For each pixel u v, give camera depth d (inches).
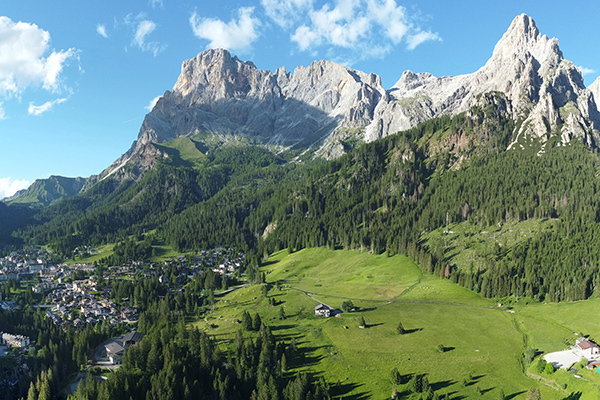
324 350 7096.5
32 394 6584.6
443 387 5826.8
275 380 6171.3
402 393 5743.1
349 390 5935.0
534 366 6097.4
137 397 6122.1
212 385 6294.3
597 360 6038.4
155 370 6707.7
